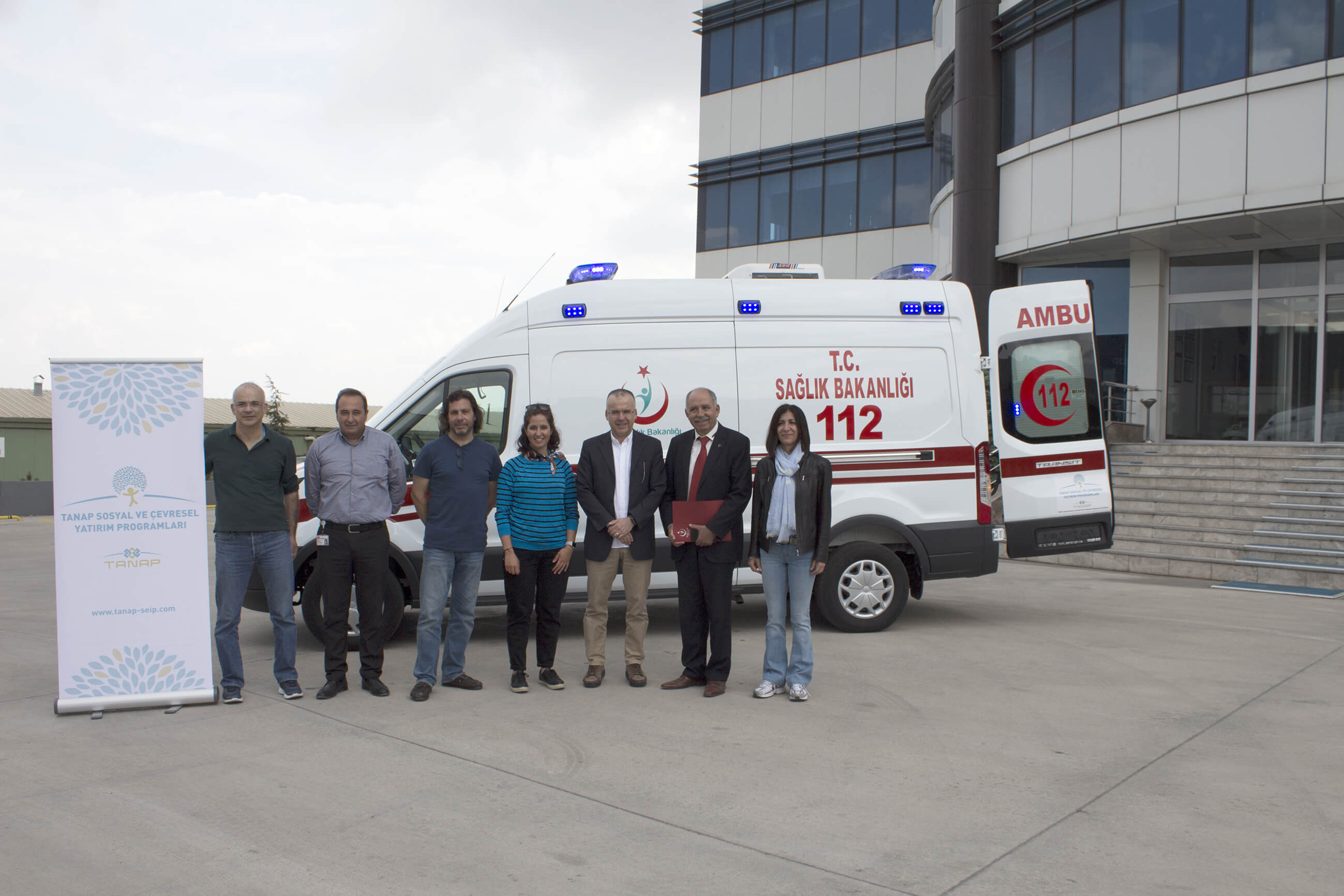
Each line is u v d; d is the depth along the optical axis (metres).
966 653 6.52
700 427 5.63
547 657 5.71
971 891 3.01
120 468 5.21
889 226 21.48
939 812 3.66
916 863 3.21
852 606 7.23
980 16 15.88
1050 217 14.86
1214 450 12.73
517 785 3.98
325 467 5.49
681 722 4.93
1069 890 3.01
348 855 3.29
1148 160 13.52
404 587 6.97
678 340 7.25
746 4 23.86
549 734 4.71
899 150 21.30
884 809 3.70
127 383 5.25
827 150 22.42
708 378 7.24
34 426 30.81
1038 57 15.15
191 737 4.68
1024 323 8.06
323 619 6.71
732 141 24.14
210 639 5.32
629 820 3.60
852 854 3.29
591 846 3.37
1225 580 10.27
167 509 5.27
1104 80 14.12
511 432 7.08
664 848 3.35
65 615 5.12
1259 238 14.15
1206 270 15.11
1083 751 4.39
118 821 3.59
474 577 5.67
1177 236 14.06
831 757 4.32
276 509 5.39
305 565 6.79
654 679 5.94
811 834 3.46
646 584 5.75
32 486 23.08
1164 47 13.38
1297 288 14.37
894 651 6.59
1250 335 14.75
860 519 7.24
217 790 3.92
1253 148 12.52
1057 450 7.96
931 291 7.61
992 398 7.99
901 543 7.51
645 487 5.66
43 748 4.50
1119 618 7.90
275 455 5.40
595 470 5.67
